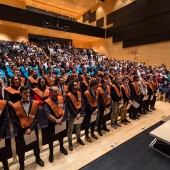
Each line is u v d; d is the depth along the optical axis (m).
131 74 6.72
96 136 2.93
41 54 10.45
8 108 2.05
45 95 3.24
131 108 3.87
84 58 11.06
